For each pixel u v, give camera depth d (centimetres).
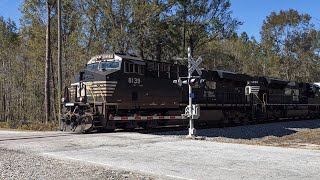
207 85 2670
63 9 3688
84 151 1260
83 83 2023
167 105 2275
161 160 1070
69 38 3641
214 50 5009
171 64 2350
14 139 1620
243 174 870
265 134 2380
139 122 2131
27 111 4075
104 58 2075
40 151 1271
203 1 4009
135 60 2086
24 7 3597
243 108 3086
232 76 2947
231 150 1264
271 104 3425
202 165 988
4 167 983
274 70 7169
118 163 1027
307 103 4100
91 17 3566
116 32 3441
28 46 3928
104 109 1916
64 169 955
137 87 2084
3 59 4759
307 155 1150
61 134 1839
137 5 3519
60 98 2664
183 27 4059
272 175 858
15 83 4422
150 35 3653
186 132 2044
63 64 3644
